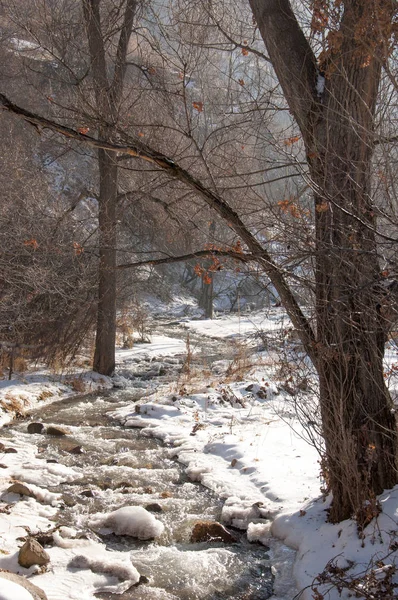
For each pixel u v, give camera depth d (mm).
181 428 9242
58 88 12852
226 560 5207
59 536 5266
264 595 4621
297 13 5328
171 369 14664
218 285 34688
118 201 12977
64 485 6805
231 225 4836
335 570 4387
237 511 6035
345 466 4891
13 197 12133
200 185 4738
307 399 6047
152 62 9078
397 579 4121
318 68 5012
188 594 4633
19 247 11070
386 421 4949
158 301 33500
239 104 6172
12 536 5164
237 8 6824
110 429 9414
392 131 4438
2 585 3344
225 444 8117
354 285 4402
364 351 4805
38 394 11039
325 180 4438
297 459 7402
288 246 4418
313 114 4844
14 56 15727
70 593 4383
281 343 5266
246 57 6613
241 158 5859
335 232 4535
